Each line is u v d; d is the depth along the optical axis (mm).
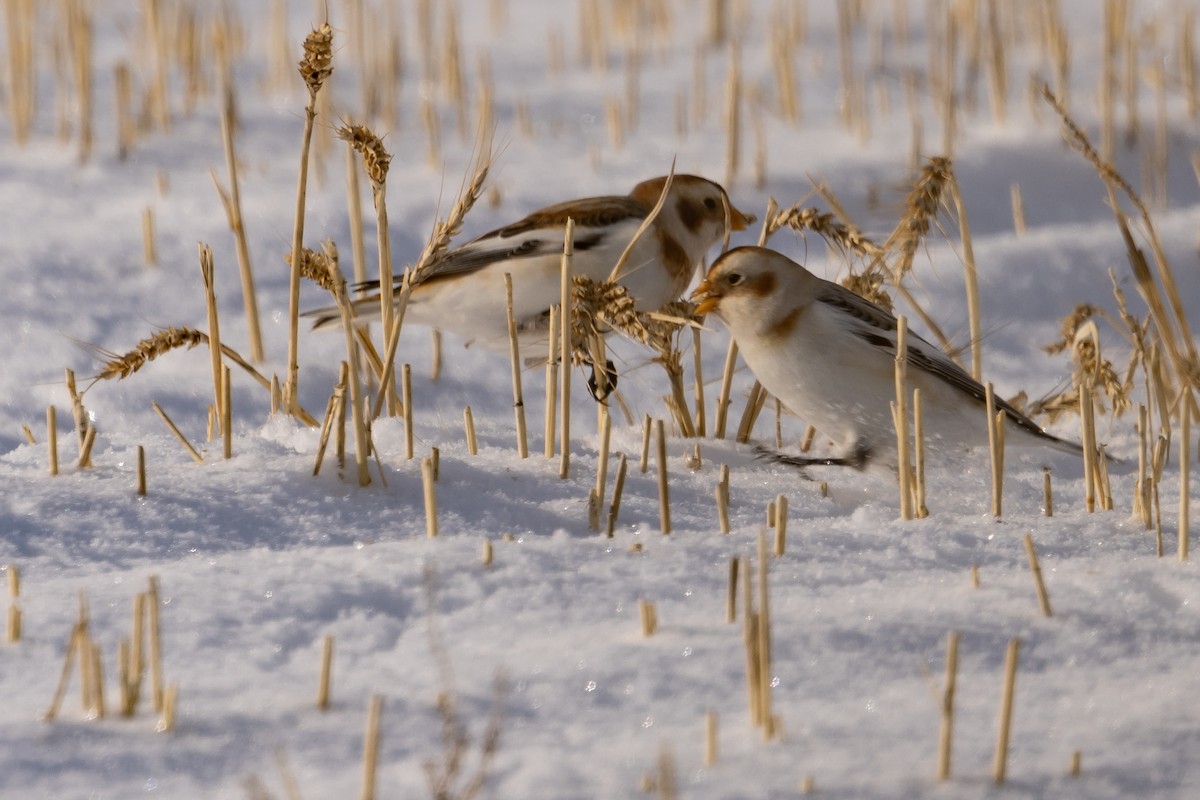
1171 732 6672
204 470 11164
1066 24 31953
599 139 25234
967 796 6043
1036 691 7156
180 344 12758
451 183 22688
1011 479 12781
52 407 10883
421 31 30500
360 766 6262
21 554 9445
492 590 8461
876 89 28156
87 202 21594
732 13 33156
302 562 8945
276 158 23859
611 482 11742
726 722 6727
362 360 16781
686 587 8562
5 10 24312
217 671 7328
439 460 11398
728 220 15125
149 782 6141
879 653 7562
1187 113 26062
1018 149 24781
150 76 27328
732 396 16859
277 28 27250
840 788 6082
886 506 11758
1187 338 13414
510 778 6164
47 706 6844
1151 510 11039
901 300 19703
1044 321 19734
